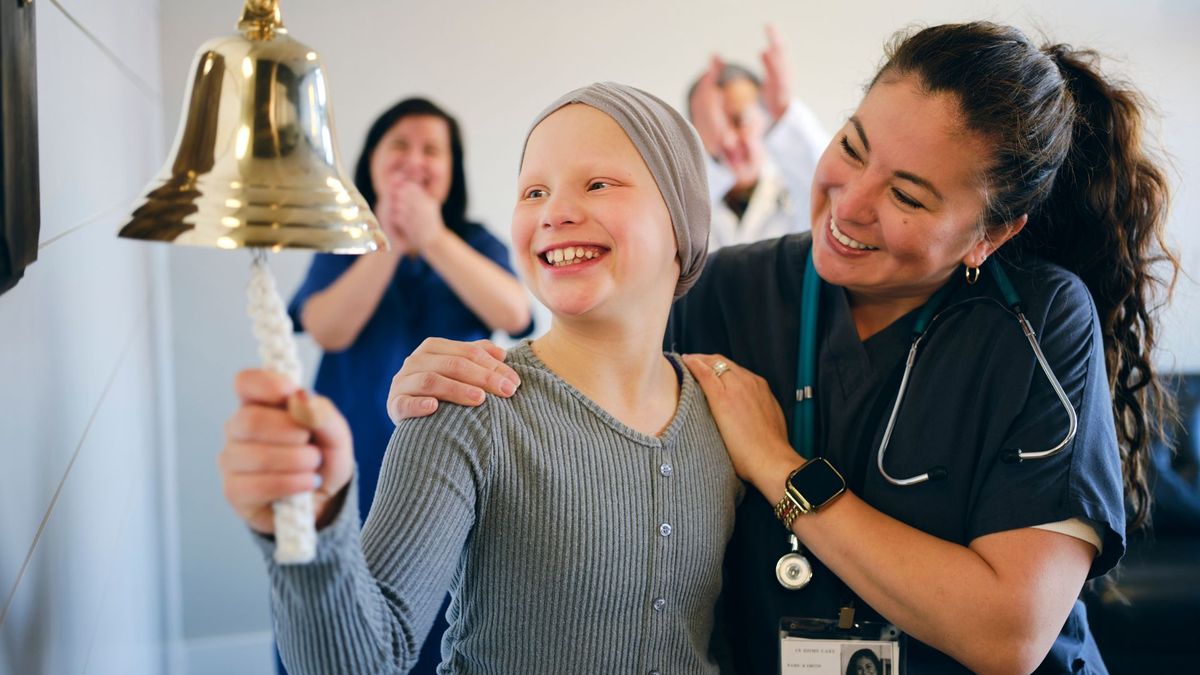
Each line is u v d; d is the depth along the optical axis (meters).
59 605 0.93
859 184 1.07
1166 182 1.24
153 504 2.21
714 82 3.21
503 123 3.08
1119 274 1.23
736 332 1.29
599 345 1.01
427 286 2.86
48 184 0.91
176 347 2.88
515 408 0.96
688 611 1.05
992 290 1.17
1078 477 1.06
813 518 1.09
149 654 1.93
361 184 2.90
